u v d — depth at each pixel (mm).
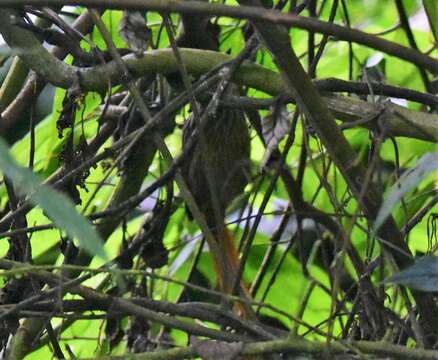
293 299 6621
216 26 5090
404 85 6422
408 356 3504
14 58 5562
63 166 4527
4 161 2385
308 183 6559
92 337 5727
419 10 7016
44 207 2494
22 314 3926
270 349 3559
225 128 5051
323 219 4848
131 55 4473
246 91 5324
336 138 3729
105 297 3908
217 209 4172
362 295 4195
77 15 5609
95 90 4465
